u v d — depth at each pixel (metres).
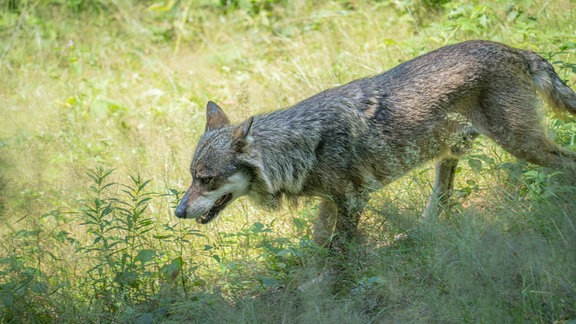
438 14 17.84
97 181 10.68
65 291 9.92
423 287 9.10
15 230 12.13
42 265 11.17
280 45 19.23
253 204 10.92
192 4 21.55
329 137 10.34
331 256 10.37
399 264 9.51
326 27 18.50
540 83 11.05
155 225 11.54
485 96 10.70
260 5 20.94
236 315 9.05
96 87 18.48
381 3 18.88
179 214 10.22
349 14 19.17
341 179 10.46
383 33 17.72
